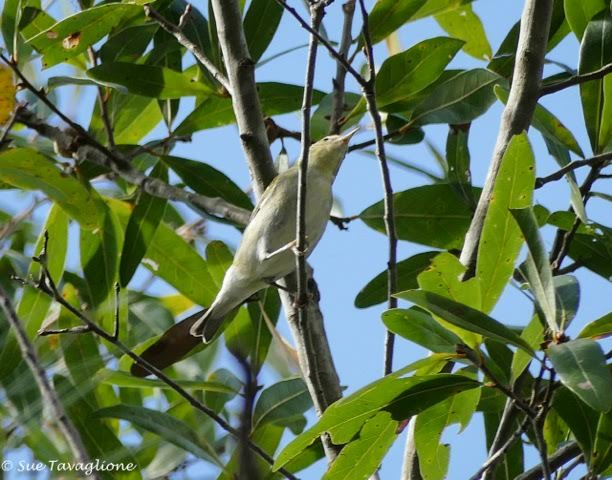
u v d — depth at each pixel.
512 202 7.18
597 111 9.73
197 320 10.38
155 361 10.28
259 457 8.67
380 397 7.43
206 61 10.02
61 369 10.33
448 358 7.23
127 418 9.30
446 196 11.05
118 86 10.81
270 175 9.77
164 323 12.23
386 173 8.46
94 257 11.37
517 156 7.12
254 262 9.98
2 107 10.29
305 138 7.80
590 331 7.20
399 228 11.11
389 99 11.01
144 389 12.36
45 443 8.37
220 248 11.21
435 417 7.91
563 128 9.52
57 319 11.03
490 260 7.21
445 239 11.10
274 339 11.18
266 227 9.93
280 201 10.00
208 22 11.59
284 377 11.02
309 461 10.31
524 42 8.88
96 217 9.97
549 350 6.44
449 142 11.07
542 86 9.07
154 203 11.40
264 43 11.25
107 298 11.20
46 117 11.80
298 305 8.26
